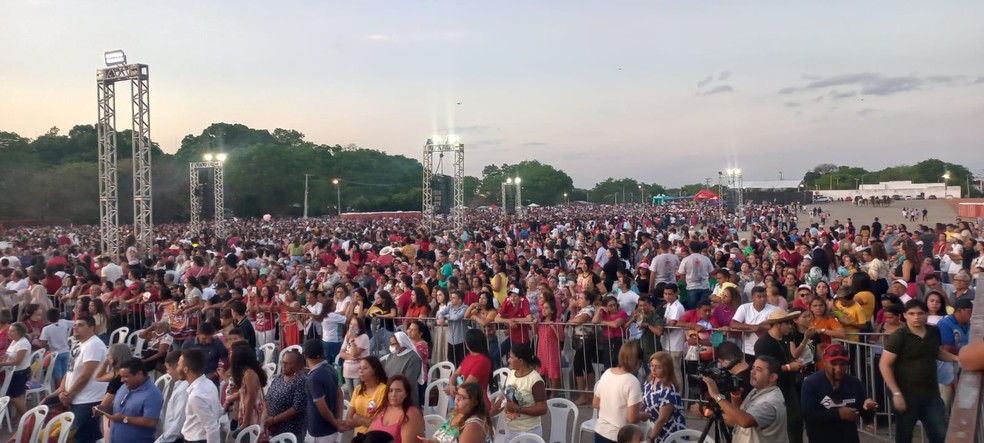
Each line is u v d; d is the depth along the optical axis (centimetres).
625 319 1028
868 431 859
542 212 9825
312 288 1379
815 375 643
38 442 777
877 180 18100
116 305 1488
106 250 2617
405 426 609
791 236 3019
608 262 1688
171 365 737
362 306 1220
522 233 3519
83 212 7944
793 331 843
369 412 688
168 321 1248
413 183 13700
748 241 2688
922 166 17538
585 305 1095
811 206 10456
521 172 18088
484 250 2419
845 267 1578
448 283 1488
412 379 864
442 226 5178
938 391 659
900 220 6875
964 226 2425
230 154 10862
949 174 14775
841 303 906
